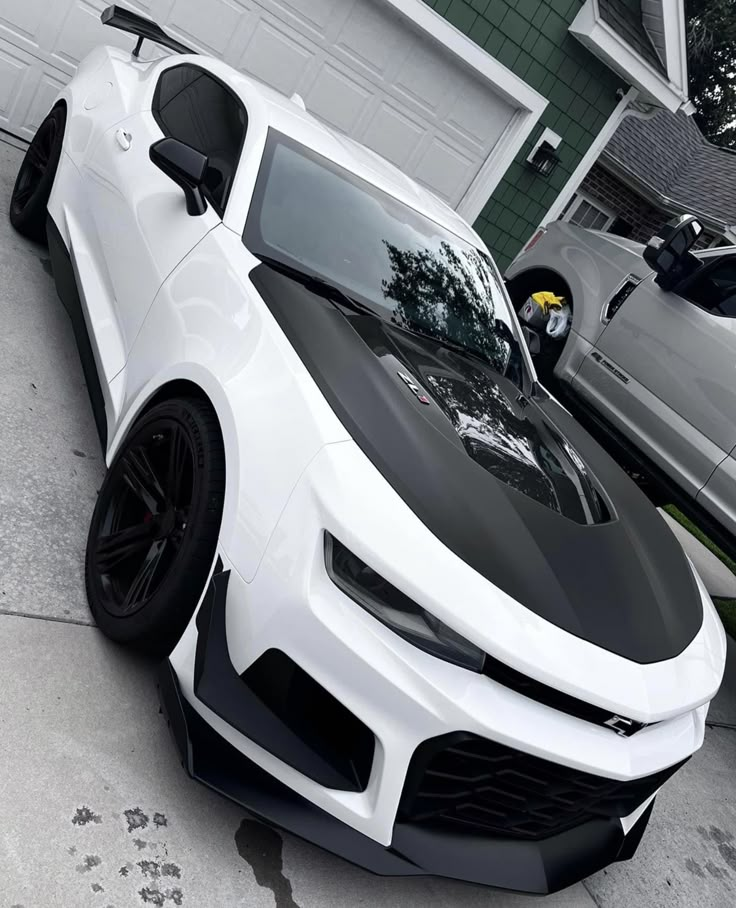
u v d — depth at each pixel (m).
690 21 31.28
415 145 8.02
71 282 3.46
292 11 6.85
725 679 4.84
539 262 6.08
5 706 1.99
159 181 3.10
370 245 3.03
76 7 6.08
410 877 2.10
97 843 1.83
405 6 7.11
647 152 15.87
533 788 2.03
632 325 5.19
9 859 1.70
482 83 7.90
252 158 2.90
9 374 3.28
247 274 2.51
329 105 7.46
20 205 4.36
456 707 1.85
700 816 3.41
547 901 2.48
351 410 2.12
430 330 3.00
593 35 7.87
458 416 2.51
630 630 2.16
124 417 2.63
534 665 1.88
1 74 6.09
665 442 4.89
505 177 8.50
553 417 3.17
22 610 2.27
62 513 2.72
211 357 2.34
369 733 1.92
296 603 1.88
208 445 2.17
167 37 4.40
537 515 2.30
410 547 1.89
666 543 2.81
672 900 2.83
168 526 2.27
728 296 4.80
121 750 2.07
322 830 1.92
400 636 1.87
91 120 3.84
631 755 2.06
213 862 1.96
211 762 1.93
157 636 2.17
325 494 1.92
